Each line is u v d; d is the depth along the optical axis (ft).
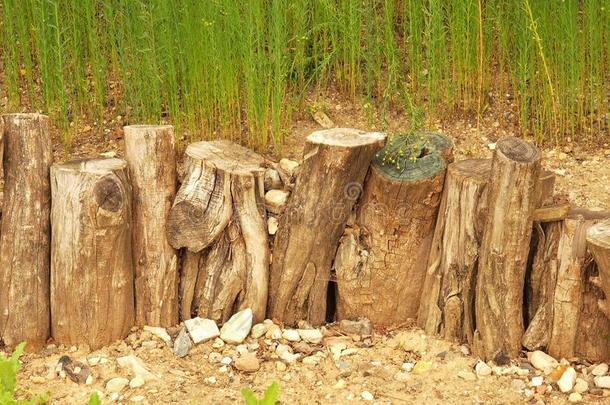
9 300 12.82
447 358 12.57
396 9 18.06
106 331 12.96
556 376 11.98
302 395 11.82
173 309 13.44
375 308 13.48
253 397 10.59
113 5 16.60
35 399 11.47
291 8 16.20
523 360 12.41
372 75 16.88
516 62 15.74
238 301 13.48
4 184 12.91
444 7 17.04
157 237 13.21
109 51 17.20
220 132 15.46
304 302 13.64
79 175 12.39
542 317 12.41
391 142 13.12
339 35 16.85
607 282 11.41
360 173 12.91
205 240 13.01
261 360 12.66
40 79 17.29
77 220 12.47
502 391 11.76
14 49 16.06
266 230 13.46
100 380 12.17
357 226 13.29
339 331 13.44
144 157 13.01
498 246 12.01
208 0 14.62
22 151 12.75
